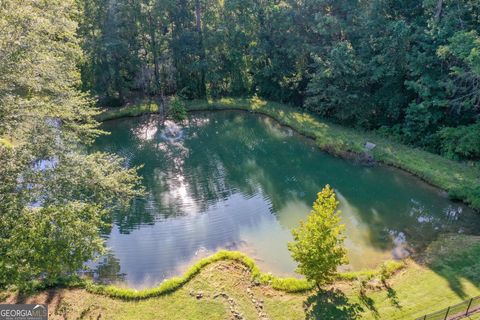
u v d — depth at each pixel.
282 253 22.50
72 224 15.81
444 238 23.16
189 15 44.06
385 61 34.03
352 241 23.41
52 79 20.31
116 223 25.19
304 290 19.11
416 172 30.12
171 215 26.03
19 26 17.09
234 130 39.19
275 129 39.34
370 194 28.25
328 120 39.72
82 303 18.08
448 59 31.86
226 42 44.47
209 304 18.31
